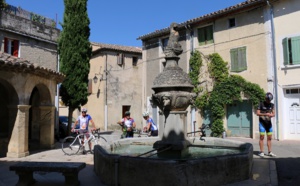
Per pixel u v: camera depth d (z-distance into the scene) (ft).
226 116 63.52
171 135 24.22
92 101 102.27
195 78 67.77
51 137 41.01
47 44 63.41
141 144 29.91
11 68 31.07
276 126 53.83
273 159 27.73
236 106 61.93
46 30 63.21
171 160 16.10
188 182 15.92
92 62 102.42
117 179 17.75
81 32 59.77
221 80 63.46
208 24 67.21
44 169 18.42
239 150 24.68
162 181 16.05
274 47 55.31
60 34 61.82
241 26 61.11
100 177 20.03
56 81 42.37
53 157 32.78
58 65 65.57
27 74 33.76
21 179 19.12
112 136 67.21
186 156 22.65
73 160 30.53
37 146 42.80
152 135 38.29
